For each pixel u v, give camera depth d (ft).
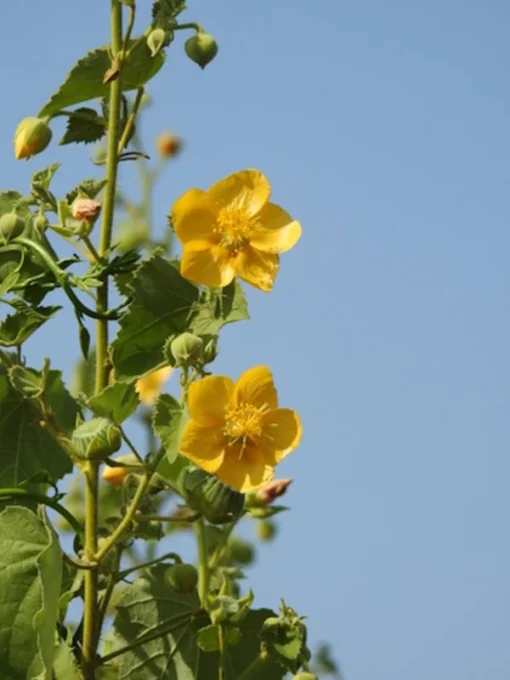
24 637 3.52
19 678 3.51
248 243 3.64
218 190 3.65
